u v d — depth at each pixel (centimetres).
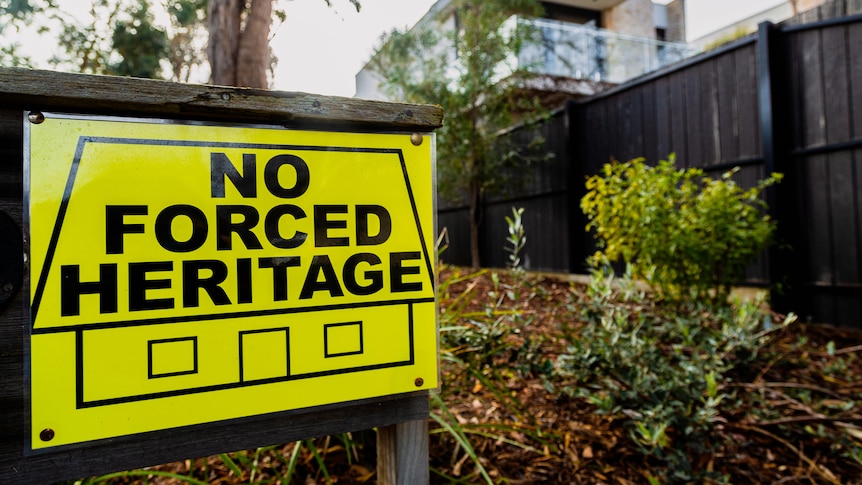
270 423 90
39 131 78
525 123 679
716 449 203
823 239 425
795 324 410
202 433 86
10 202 77
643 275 378
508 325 218
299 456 172
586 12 1341
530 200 711
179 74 564
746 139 471
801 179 439
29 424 77
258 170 90
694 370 209
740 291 467
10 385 76
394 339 98
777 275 441
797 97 440
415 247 100
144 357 82
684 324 250
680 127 530
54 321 78
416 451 104
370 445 170
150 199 83
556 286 541
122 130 82
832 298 419
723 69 490
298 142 92
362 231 96
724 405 230
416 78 725
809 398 244
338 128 95
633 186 395
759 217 457
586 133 638
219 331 87
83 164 80
